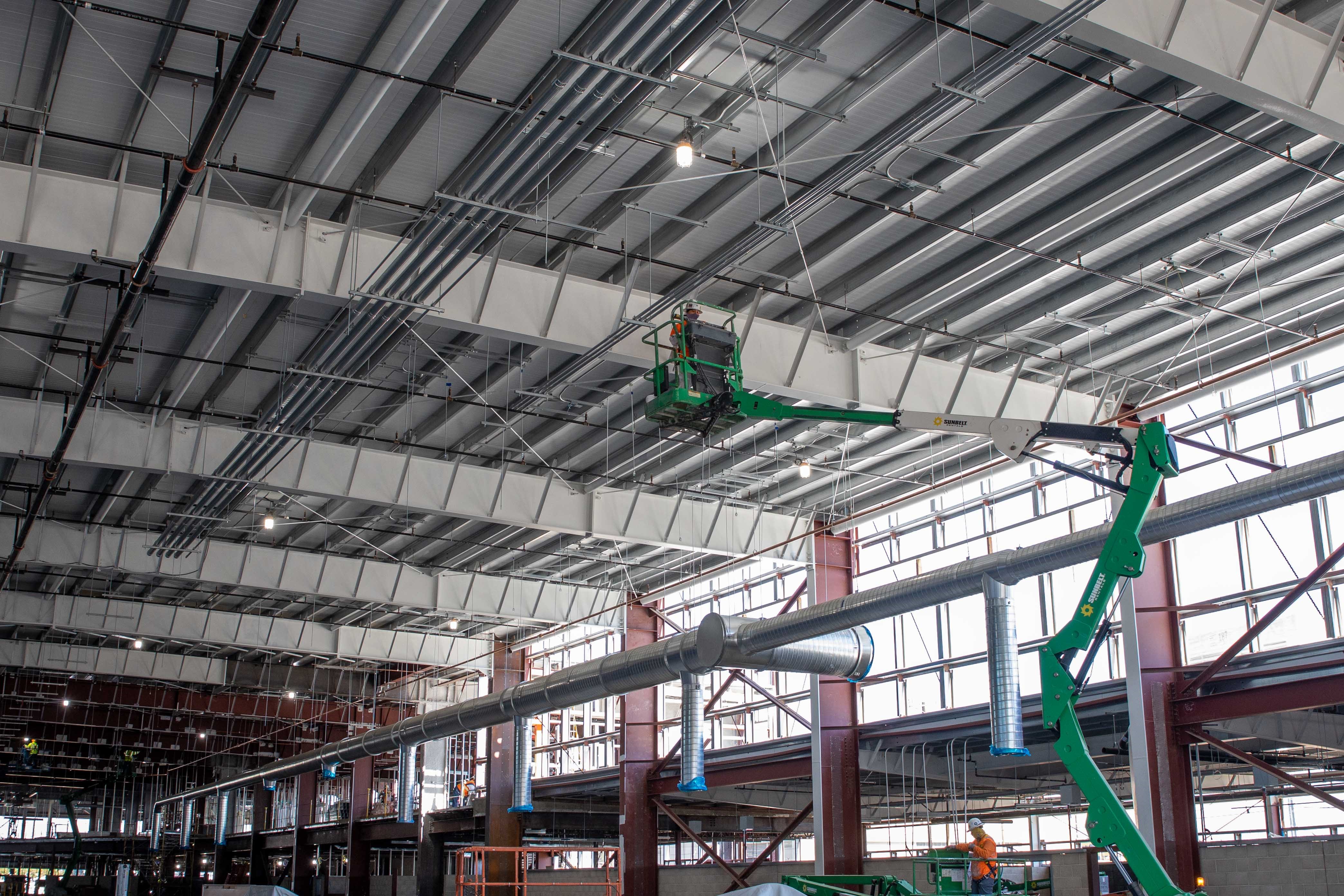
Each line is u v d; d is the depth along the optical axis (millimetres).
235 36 17391
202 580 38781
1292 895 25812
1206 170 21266
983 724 33688
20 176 18984
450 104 18938
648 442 33594
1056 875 29500
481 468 34000
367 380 28266
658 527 36750
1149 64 15758
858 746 37438
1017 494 35656
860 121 19469
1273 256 24062
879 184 21422
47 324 26328
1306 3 17234
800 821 38656
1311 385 28406
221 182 20922
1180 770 28141
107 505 37219
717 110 19234
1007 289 25047
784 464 35438
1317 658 26188
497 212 18391
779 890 23922
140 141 19844
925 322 26406
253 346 27297
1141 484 16719
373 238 21672
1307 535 28219
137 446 29547
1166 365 29016
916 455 34625
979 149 20312
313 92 18797
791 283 24875
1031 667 34625
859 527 41344
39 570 43031
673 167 20578
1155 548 30266
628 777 45812
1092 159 20609
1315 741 29281
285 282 20688
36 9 16781
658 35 15000
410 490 32656
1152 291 25047
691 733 29016
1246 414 30000
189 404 30672
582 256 23719
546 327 22781
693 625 48281
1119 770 37500
